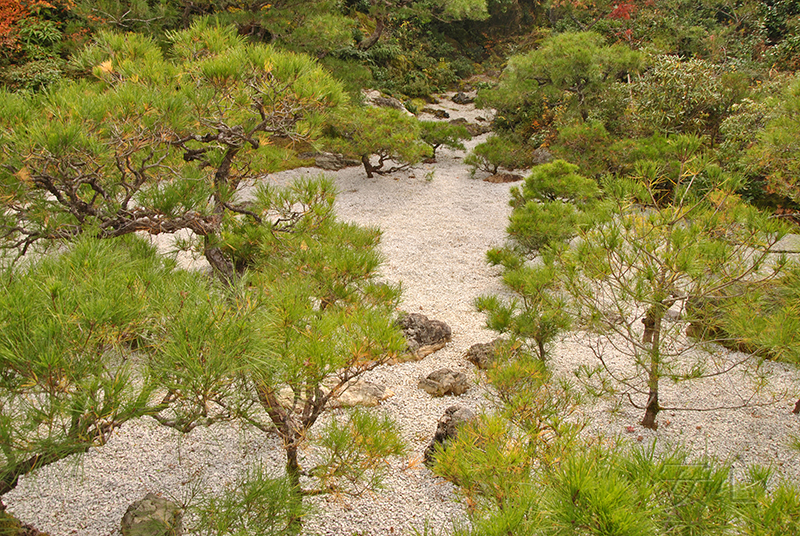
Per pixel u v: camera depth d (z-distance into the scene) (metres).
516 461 2.10
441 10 18.45
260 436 3.59
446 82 21.36
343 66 12.73
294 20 12.05
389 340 2.29
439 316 5.79
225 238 3.79
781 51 12.44
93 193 3.44
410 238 8.38
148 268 2.44
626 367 4.68
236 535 2.04
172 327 1.78
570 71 11.80
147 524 2.58
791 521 1.39
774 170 5.44
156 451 3.46
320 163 11.94
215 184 3.81
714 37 14.92
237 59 3.19
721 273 3.07
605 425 3.80
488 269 7.18
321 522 2.89
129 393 1.76
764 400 4.12
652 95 10.70
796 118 5.10
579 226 3.52
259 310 2.00
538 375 3.20
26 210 2.95
